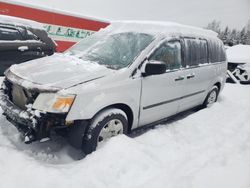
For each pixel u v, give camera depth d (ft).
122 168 9.30
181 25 15.40
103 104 10.00
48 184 8.25
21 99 10.23
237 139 12.71
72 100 9.19
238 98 23.81
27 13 32.81
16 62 20.61
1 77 19.06
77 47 14.12
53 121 9.21
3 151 9.95
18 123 10.05
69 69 10.78
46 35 23.18
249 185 7.91
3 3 30.09
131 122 11.87
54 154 10.45
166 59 13.16
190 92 15.44
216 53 18.62
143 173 9.18
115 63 11.76
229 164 9.41
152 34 12.99
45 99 9.14
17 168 8.96
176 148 11.60
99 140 10.45
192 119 15.85
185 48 14.64
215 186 7.93
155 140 12.39
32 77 10.11
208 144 12.11
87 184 8.40
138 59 11.61
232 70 32.68
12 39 20.48
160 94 12.80
